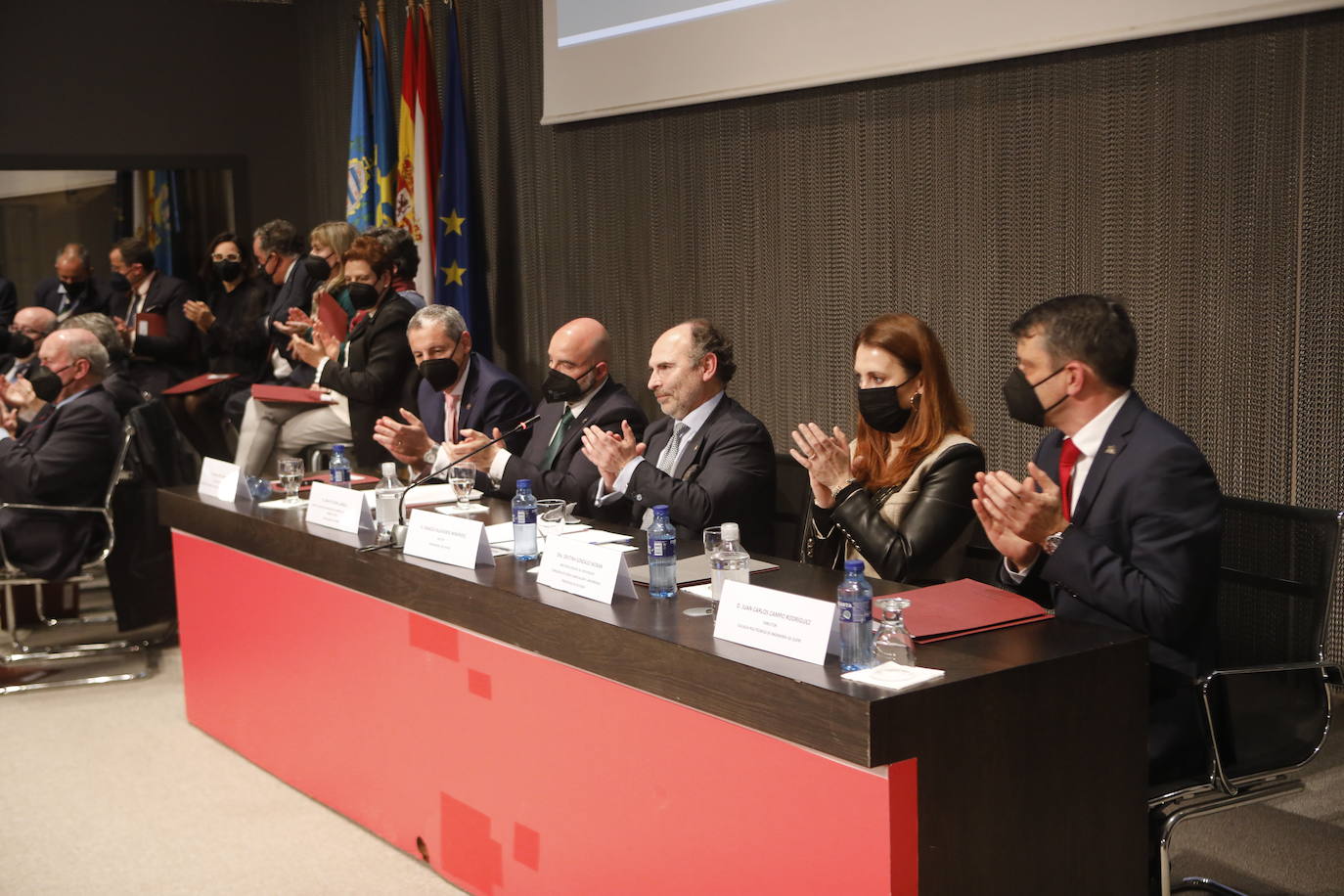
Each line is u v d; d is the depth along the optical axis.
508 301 5.96
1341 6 3.09
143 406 4.57
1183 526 2.06
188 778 3.38
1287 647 2.16
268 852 2.88
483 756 2.51
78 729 3.82
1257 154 3.33
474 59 5.91
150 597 4.67
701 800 1.98
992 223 3.94
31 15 6.90
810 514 2.85
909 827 1.70
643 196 5.16
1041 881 1.84
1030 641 1.92
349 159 6.30
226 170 7.39
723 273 4.87
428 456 3.55
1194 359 3.51
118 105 7.12
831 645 1.87
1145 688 1.93
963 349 4.08
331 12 7.17
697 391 3.18
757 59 4.42
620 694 2.12
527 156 5.73
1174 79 3.46
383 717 2.84
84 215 7.12
